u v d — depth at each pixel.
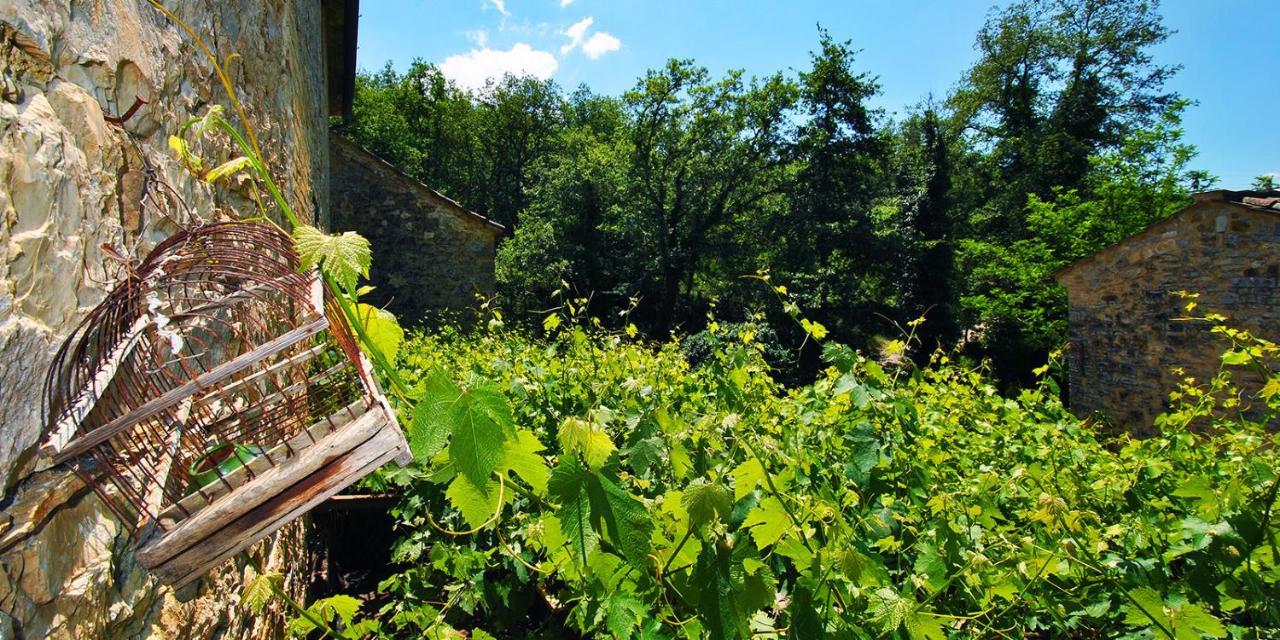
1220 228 7.75
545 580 2.72
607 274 21.95
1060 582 1.96
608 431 2.36
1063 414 3.68
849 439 1.99
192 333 1.51
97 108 1.26
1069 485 2.50
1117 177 16.11
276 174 3.15
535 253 21.77
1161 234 8.47
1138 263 8.80
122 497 1.14
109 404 1.07
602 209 22.88
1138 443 3.22
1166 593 1.86
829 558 1.43
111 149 1.31
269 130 3.03
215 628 1.65
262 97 2.89
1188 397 7.85
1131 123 25.38
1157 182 15.76
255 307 1.85
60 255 1.07
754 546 1.42
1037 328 16.09
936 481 2.44
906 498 2.29
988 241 23.39
